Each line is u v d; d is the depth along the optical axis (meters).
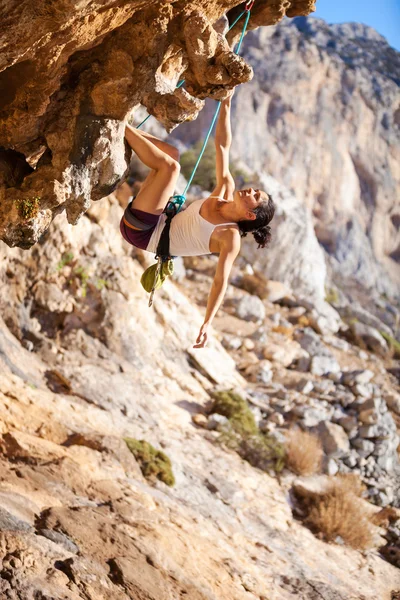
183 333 14.66
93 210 13.39
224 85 4.57
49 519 6.73
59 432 9.13
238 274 22.12
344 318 26.23
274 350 17.69
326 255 33.69
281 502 11.25
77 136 4.35
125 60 4.26
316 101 35.81
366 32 45.88
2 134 4.53
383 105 37.81
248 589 7.73
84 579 5.97
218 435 12.28
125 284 13.20
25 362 10.88
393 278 35.41
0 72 4.27
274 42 36.59
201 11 4.54
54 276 12.27
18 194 4.38
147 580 6.41
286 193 25.86
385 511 12.27
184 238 4.71
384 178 36.44
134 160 21.30
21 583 5.54
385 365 21.41
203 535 8.49
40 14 3.62
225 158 5.30
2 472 7.41
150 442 10.70
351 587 9.51
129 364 12.73
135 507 7.90
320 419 14.41
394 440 14.32
